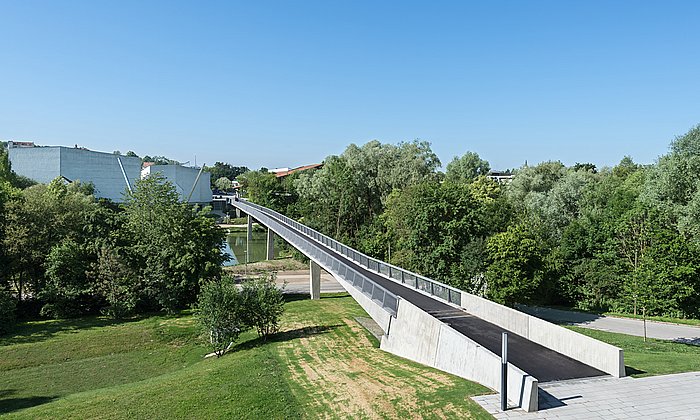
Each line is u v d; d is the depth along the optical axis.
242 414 16.30
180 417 16.53
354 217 76.06
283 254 83.62
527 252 36.22
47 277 41.84
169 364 30.17
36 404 23.59
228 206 166.00
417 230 44.00
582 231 47.84
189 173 152.25
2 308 35.91
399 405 15.49
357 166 76.56
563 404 14.90
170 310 42.50
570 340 19.88
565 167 83.56
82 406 18.72
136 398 19.08
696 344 28.86
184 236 44.75
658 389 16.23
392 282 34.38
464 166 91.25
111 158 116.62
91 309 42.53
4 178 77.19
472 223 43.31
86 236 43.84
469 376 17.83
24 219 42.66
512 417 13.91
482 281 39.09
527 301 36.59
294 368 22.92
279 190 110.94
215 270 44.91
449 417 14.19
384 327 26.66
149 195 47.59
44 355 31.45
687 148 43.72
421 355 22.12
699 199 37.41
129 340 34.75
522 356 19.77
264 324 31.34
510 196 68.94
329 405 16.39
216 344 29.62
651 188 43.38
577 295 46.62
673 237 37.78
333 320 36.84
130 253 43.38
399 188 70.81
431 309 27.19
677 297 37.00
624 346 27.17
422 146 75.69
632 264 41.53
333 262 35.72
